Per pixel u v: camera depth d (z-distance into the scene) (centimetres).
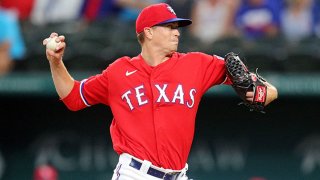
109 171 4219
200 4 4472
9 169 4162
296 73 3984
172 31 1964
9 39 4009
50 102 4147
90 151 4209
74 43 4241
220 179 4241
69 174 4197
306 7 4566
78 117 4194
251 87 1955
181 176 1953
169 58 1970
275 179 4234
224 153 4234
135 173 1908
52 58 1931
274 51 4203
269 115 4225
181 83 1928
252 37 4531
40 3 4462
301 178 4247
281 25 4562
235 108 4206
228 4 4488
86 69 4038
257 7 4528
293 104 4197
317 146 4228
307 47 4312
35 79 3784
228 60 1966
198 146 4234
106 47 4241
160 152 1895
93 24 4478
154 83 1927
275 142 4241
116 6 4578
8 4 4406
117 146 1934
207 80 1972
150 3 4572
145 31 1958
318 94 3841
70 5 4522
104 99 1995
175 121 1905
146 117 1914
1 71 3975
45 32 4322
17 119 4150
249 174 4241
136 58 1980
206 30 4478
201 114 4219
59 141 4184
